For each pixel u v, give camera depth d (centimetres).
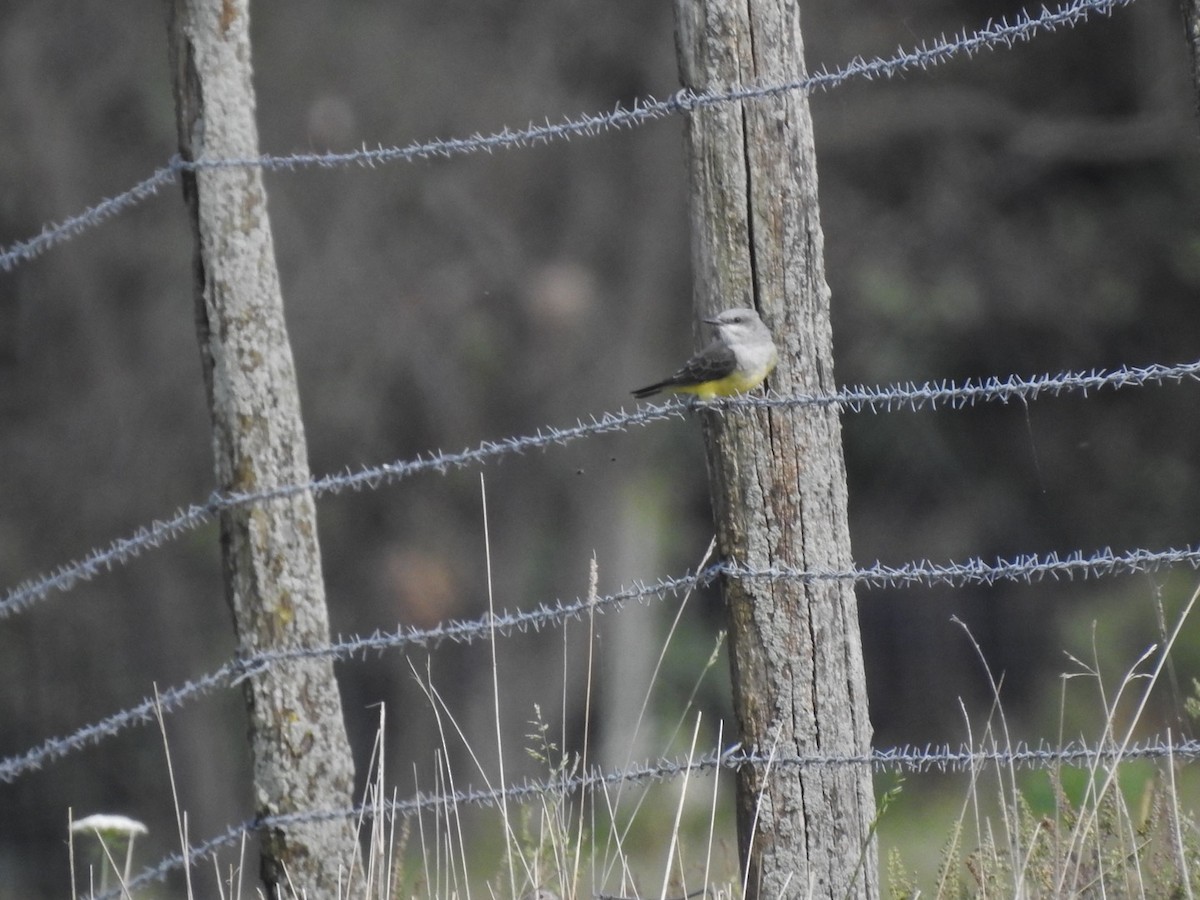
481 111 1923
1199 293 2175
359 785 1856
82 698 1833
